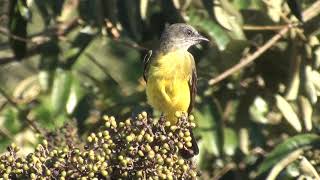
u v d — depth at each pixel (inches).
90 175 361.7
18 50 602.2
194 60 546.3
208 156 554.3
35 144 571.2
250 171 573.9
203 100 557.6
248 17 567.5
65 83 578.2
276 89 586.2
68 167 364.5
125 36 591.8
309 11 574.6
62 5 581.0
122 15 564.1
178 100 506.9
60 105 572.7
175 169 367.9
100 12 575.2
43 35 595.2
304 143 536.1
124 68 605.3
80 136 511.5
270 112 585.0
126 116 573.0
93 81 596.7
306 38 573.9
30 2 575.2
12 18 588.7
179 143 371.2
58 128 480.1
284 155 530.9
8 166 366.3
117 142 370.0
